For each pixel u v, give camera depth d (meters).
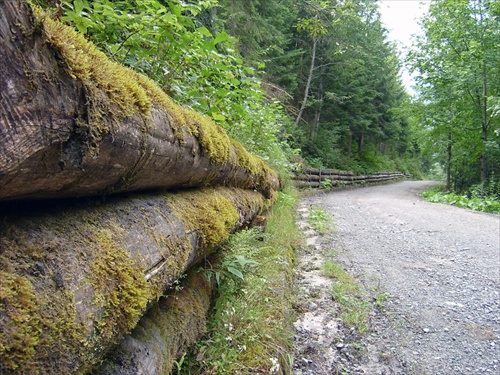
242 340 1.87
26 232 0.83
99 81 0.91
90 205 1.14
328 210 7.69
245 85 4.10
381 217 7.07
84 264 0.88
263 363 1.71
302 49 15.05
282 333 2.10
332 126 17.36
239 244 2.30
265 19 10.06
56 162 0.80
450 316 2.87
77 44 0.92
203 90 3.13
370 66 19.20
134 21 2.17
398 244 4.96
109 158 0.99
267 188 4.50
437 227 6.18
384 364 2.19
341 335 2.44
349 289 3.20
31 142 0.69
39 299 0.72
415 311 2.93
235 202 2.58
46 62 0.71
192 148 1.69
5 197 0.77
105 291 0.92
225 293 2.11
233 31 8.25
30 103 0.68
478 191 12.51
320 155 15.99
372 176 20.25
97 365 0.96
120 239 1.08
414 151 36.38
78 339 0.79
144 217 1.31
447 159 16.62
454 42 12.95
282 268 3.02
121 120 1.00
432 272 3.87
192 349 1.66
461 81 12.06
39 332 0.69
